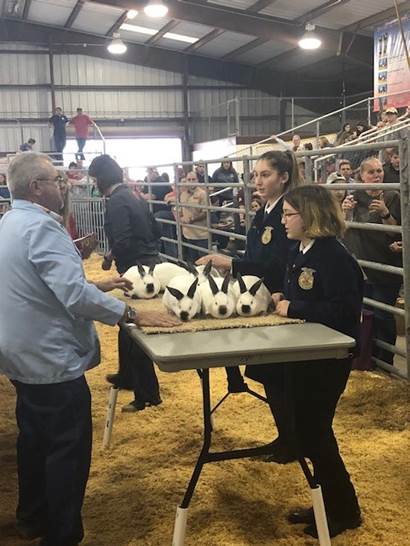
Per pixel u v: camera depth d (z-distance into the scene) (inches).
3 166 585.3
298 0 574.6
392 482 131.4
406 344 188.4
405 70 522.9
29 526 115.7
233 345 96.2
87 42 823.1
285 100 852.0
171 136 869.8
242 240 304.2
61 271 98.7
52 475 104.1
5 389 201.3
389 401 174.9
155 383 176.2
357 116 756.0
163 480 135.0
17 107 821.9
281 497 126.5
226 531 115.3
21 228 101.6
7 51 808.9
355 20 600.7
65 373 103.0
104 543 114.1
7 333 102.0
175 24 727.1
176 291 114.0
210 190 378.3
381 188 189.8
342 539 111.1
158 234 183.6
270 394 118.0
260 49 780.0
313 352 96.3
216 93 872.3
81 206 557.0
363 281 111.1
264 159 127.0
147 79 853.8
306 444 108.8
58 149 772.6
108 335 266.8
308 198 107.0
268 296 119.6
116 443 155.9
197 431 159.5
